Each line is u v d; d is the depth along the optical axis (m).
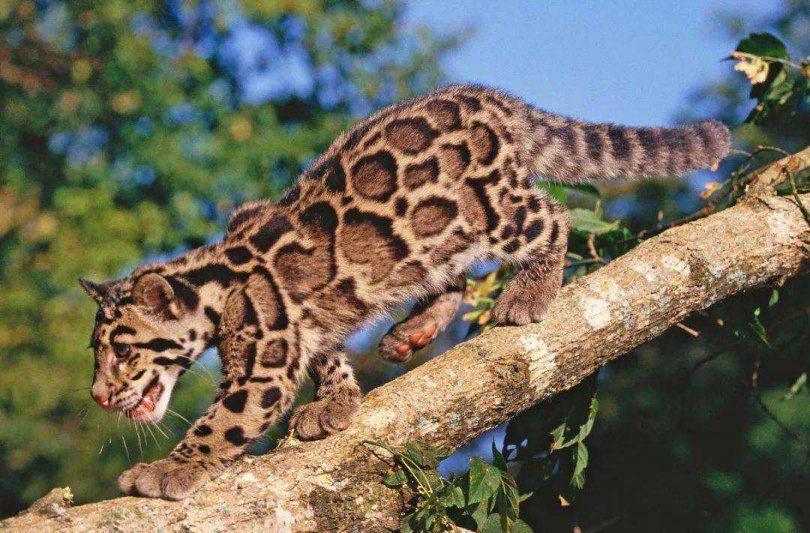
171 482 3.74
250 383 4.29
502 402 3.94
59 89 12.62
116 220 11.55
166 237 11.74
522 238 4.78
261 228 4.55
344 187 4.63
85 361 11.29
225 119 12.13
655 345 7.50
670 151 5.20
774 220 4.43
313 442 3.72
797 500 6.24
